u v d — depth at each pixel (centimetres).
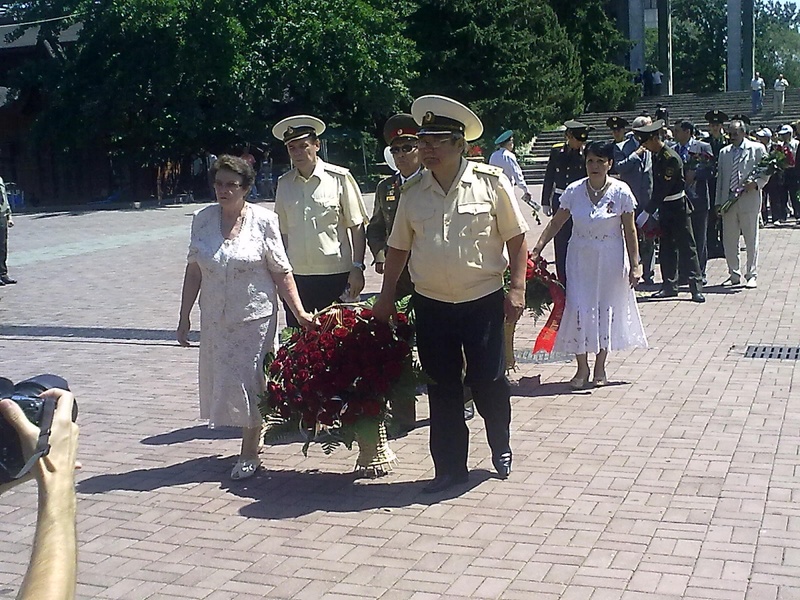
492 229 553
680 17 8556
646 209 1102
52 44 3556
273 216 595
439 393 565
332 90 3303
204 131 3325
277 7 3291
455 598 432
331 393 559
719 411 691
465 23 3728
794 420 664
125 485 596
